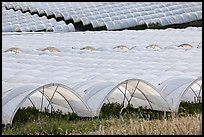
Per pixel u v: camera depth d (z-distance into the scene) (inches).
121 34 2851.9
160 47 2340.1
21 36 3014.3
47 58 2003.0
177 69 1678.2
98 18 3895.2
